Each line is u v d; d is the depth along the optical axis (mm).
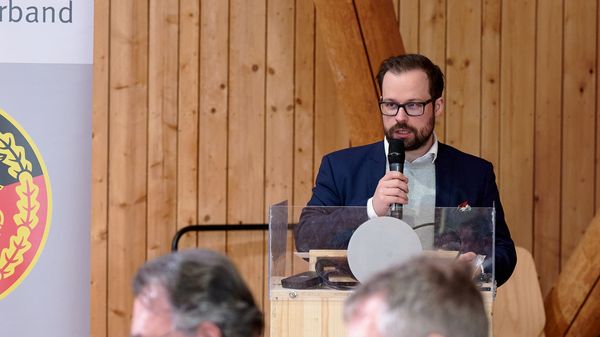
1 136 12148
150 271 3668
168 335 3570
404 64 7902
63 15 12203
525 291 10867
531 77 12656
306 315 6539
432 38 12586
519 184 12695
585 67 12664
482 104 12633
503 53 12633
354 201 8156
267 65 12562
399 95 7848
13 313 12203
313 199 8234
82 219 12352
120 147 12422
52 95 12227
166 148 12516
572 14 12656
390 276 3158
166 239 12555
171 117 12508
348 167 8266
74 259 12352
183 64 12492
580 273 11148
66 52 12234
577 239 12727
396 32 11117
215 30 12516
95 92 12328
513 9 12625
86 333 12406
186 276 3623
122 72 12406
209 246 12586
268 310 12633
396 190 6809
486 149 12656
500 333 10773
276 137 12594
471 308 3084
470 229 6586
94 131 12352
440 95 8109
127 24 12383
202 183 12578
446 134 12625
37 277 12242
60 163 12273
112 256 12445
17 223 12188
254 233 12656
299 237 6598
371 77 11047
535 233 12719
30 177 12219
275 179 12625
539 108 12664
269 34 12547
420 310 3049
